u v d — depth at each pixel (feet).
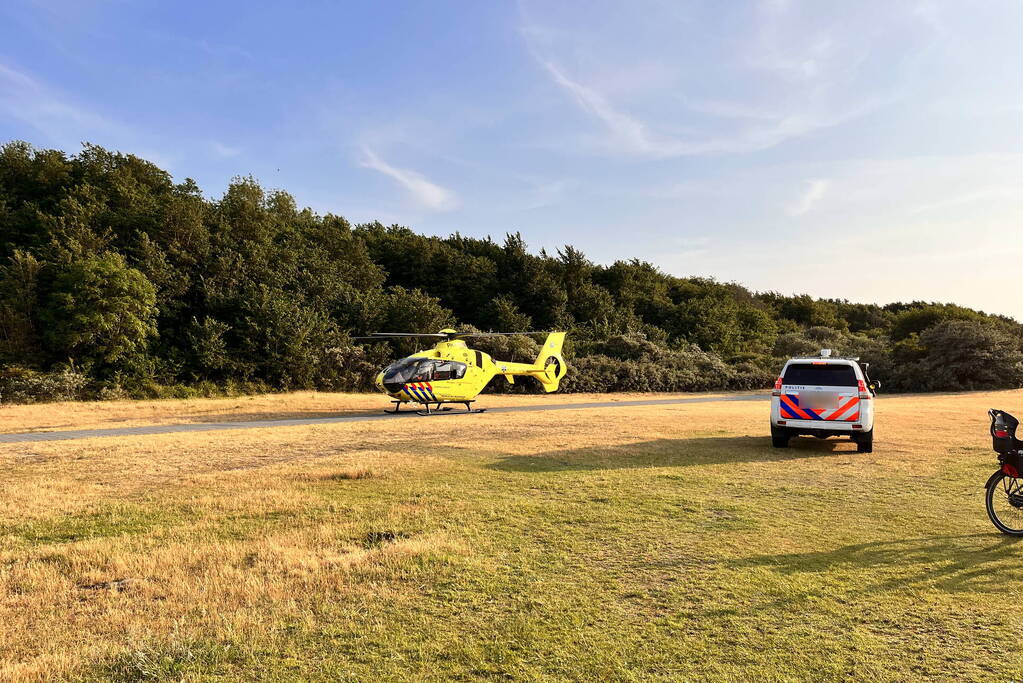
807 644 11.62
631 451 34.81
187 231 111.34
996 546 17.72
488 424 48.96
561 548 17.25
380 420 53.78
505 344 112.27
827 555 16.84
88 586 14.32
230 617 12.54
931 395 101.60
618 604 13.42
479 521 19.99
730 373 125.08
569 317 165.78
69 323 83.82
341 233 166.20
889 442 38.86
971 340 116.26
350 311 121.39
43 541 17.79
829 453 34.73
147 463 30.58
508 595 13.85
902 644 11.64
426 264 176.24
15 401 75.56
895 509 21.95
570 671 10.55
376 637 11.75
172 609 12.96
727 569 15.69
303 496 23.13
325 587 14.17
